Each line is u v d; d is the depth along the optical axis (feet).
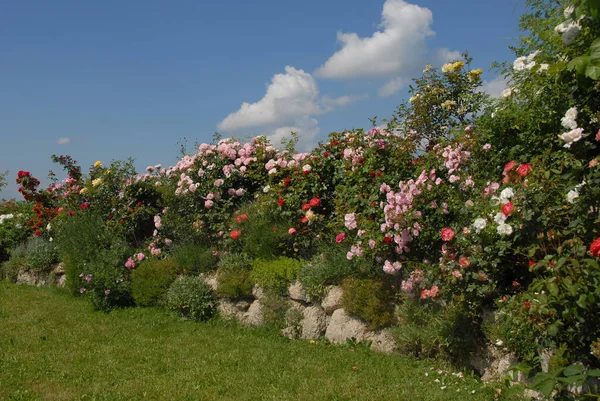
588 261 12.59
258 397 16.21
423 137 29.43
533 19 22.75
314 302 23.17
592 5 10.88
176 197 31.63
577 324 13.14
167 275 28.12
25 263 38.06
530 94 18.53
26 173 40.65
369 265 21.47
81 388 17.31
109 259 30.17
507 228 15.06
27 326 25.49
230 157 31.63
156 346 21.79
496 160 19.67
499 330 16.44
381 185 22.21
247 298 25.49
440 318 18.43
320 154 26.89
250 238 26.63
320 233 24.72
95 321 26.35
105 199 34.86
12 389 17.21
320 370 18.25
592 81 15.88
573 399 13.47
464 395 15.66
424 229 19.75
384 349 20.11
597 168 14.20
